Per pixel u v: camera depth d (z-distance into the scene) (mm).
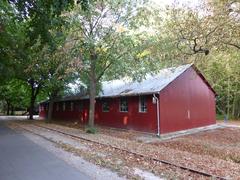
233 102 44156
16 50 22734
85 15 19453
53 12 9711
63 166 9328
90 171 8688
